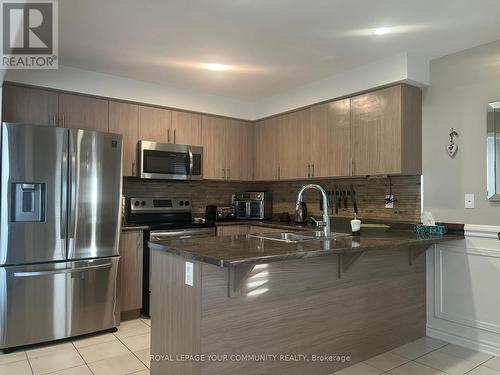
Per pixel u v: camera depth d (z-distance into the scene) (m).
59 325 3.04
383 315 2.91
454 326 3.09
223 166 4.59
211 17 2.46
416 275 3.19
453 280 3.11
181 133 4.23
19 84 3.26
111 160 3.30
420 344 3.07
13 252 2.85
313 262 2.48
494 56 2.88
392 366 2.67
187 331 2.06
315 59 3.23
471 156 3.01
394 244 2.52
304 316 2.43
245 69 3.51
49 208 2.99
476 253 2.96
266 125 4.64
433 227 3.09
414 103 3.28
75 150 3.11
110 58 3.22
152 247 2.36
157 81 3.90
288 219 4.62
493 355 2.85
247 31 2.69
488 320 2.90
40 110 3.37
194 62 3.31
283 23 2.55
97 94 3.61
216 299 2.02
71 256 3.09
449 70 3.15
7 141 2.83
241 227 4.47
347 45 2.94
